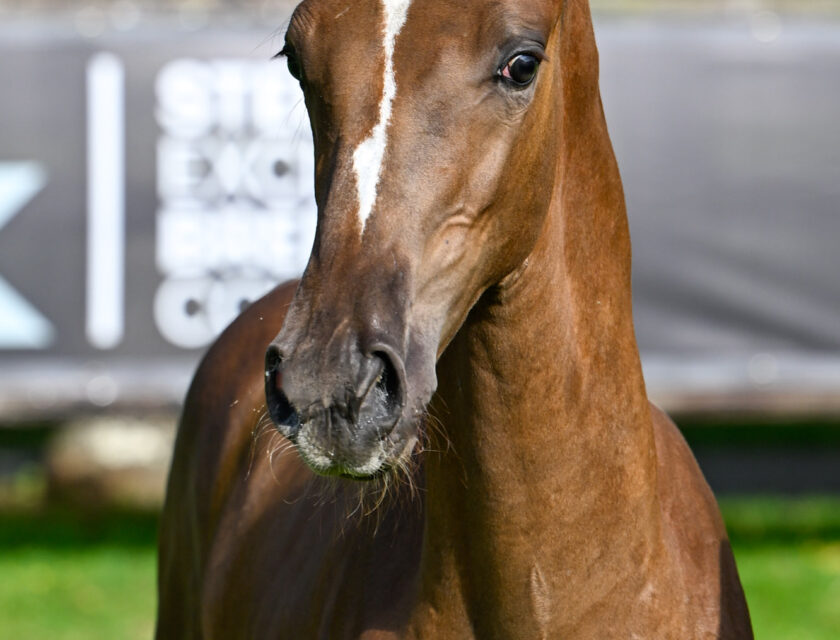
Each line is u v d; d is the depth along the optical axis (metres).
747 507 11.92
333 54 2.90
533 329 3.17
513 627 3.30
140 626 8.87
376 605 3.50
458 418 3.27
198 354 9.80
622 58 9.55
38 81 9.66
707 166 9.65
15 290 9.73
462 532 3.30
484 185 2.96
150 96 9.68
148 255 9.76
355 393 2.65
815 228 9.73
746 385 9.78
